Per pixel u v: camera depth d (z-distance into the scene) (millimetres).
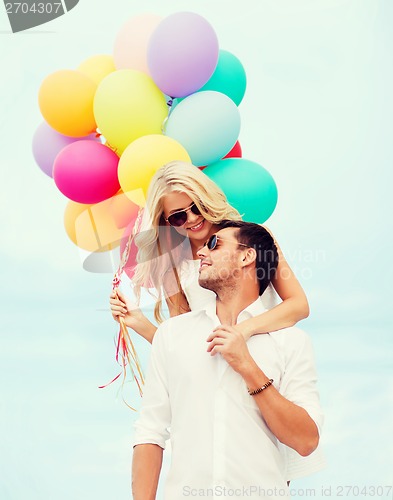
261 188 2258
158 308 2166
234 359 1502
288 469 1663
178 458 1590
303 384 1598
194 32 2213
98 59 2594
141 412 1697
